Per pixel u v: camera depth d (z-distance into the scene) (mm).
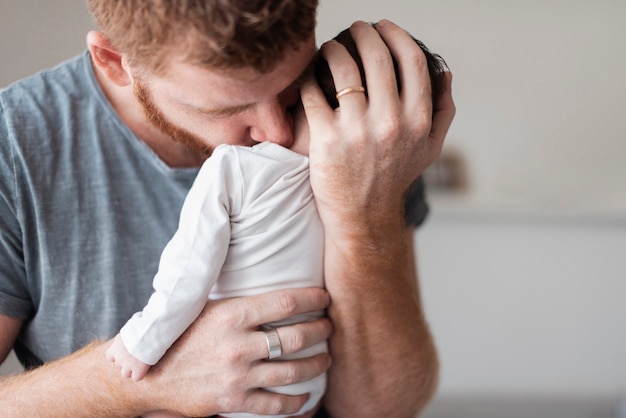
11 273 1202
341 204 1059
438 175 2561
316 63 1058
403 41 1048
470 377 2770
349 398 1271
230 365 1063
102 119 1212
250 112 976
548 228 2645
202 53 845
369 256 1119
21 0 2217
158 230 1228
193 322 1077
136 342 1028
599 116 2512
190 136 1045
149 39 877
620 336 2725
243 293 1090
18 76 2258
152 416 1139
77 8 2240
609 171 2549
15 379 1162
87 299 1211
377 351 1216
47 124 1197
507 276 2695
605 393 2762
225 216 1021
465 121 2537
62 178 1190
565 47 2471
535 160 2559
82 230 1198
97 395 1104
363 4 2438
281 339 1079
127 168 1215
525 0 2441
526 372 2766
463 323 2742
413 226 1443
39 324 1234
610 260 2662
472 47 2480
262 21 822
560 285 2695
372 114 1009
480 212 2586
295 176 1064
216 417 1157
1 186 1157
